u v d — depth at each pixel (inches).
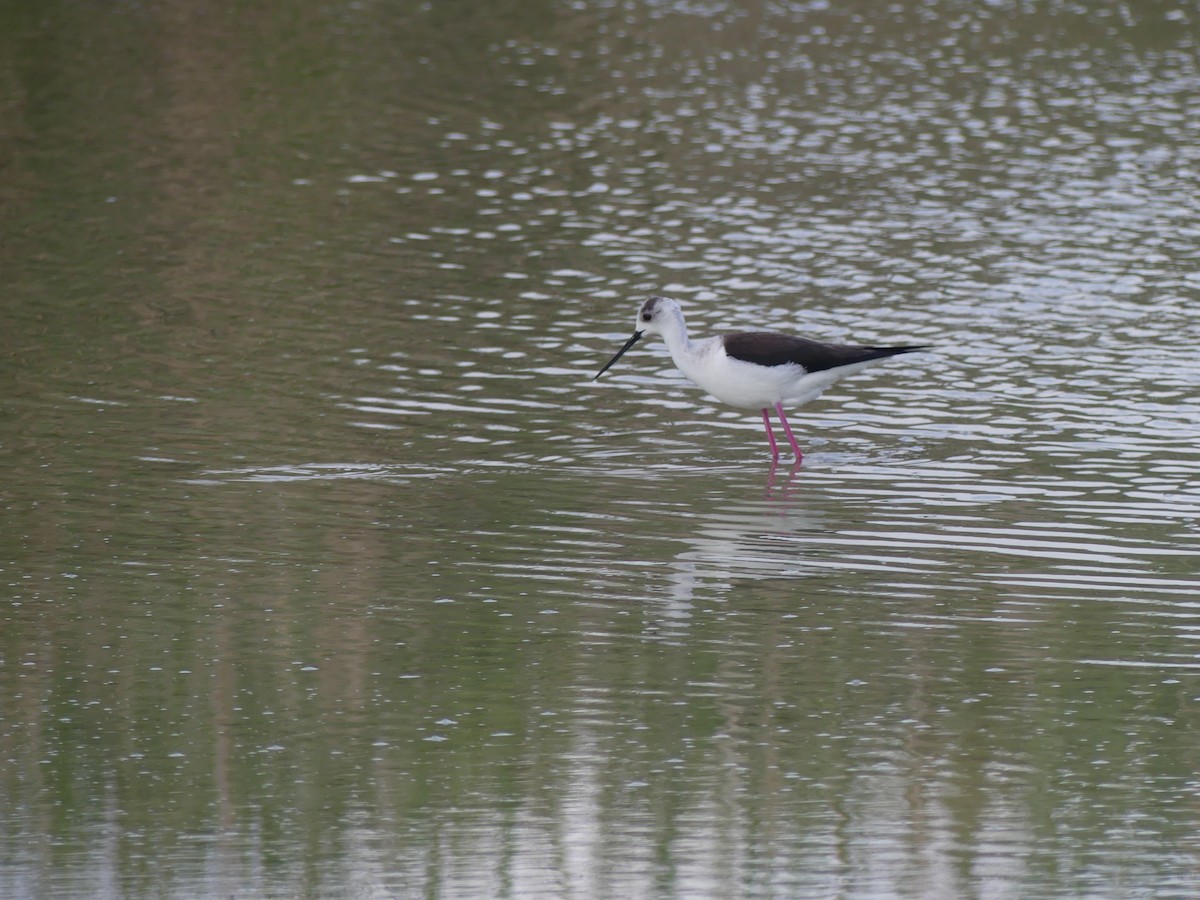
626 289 853.8
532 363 754.8
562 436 670.5
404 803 397.1
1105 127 1164.5
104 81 1207.6
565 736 430.3
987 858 373.7
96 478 610.9
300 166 1043.9
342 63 1284.4
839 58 1353.3
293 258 887.7
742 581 531.2
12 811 391.9
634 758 419.2
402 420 682.2
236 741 426.3
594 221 959.6
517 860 371.9
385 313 811.4
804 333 792.3
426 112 1167.6
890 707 446.3
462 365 748.0
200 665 468.4
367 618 500.7
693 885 362.9
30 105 1143.6
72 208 953.5
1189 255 911.7
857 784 406.6
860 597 518.6
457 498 602.5
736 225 956.6
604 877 365.4
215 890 358.9
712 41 1403.8
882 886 361.7
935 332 797.2
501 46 1362.0
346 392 710.5
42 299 815.1
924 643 485.4
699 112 1189.7
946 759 419.2
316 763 415.8
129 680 458.9
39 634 485.7
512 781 407.2
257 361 744.3
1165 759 418.6
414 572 535.2
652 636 490.3
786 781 408.5
